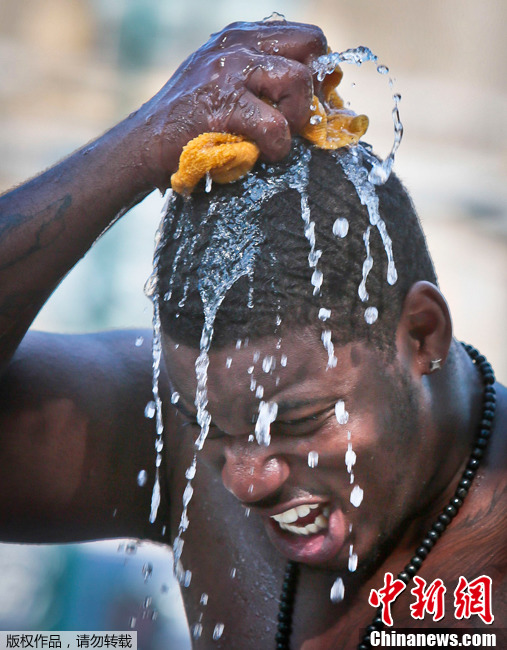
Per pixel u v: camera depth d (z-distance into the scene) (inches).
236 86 199.6
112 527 274.4
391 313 210.5
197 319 200.7
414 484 221.1
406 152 1090.7
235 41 206.2
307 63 205.2
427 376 223.3
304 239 199.9
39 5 1153.4
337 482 210.5
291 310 198.4
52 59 1115.3
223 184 204.1
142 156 211.0
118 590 501.4
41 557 517.7
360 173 209.0
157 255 212.5
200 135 200.8
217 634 250.5
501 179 1032.2
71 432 261.6
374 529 220.1
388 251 209.3
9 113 1037.2
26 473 258.8
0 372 248.4
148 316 754.8
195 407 210.2
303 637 238.4
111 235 803.4
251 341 198.7
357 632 231.9
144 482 269.9
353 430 206.5
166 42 1103.0
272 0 1157.7
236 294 198.2
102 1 1142.3
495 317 815.7
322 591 236.8
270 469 207.5
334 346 201.8
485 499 227.0
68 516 267.3
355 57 203.9
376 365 207.6
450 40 1277.1
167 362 211.8
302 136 208.5
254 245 199.8
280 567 245.3
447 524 227.1
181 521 261.9
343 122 214.4
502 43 1264.8
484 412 233.9
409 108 1177.4
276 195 202.1
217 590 252.8
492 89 1253.1
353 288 202.8
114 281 777.6
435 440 222.5
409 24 1279.5
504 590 218.7
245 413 202.7
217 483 258.1
